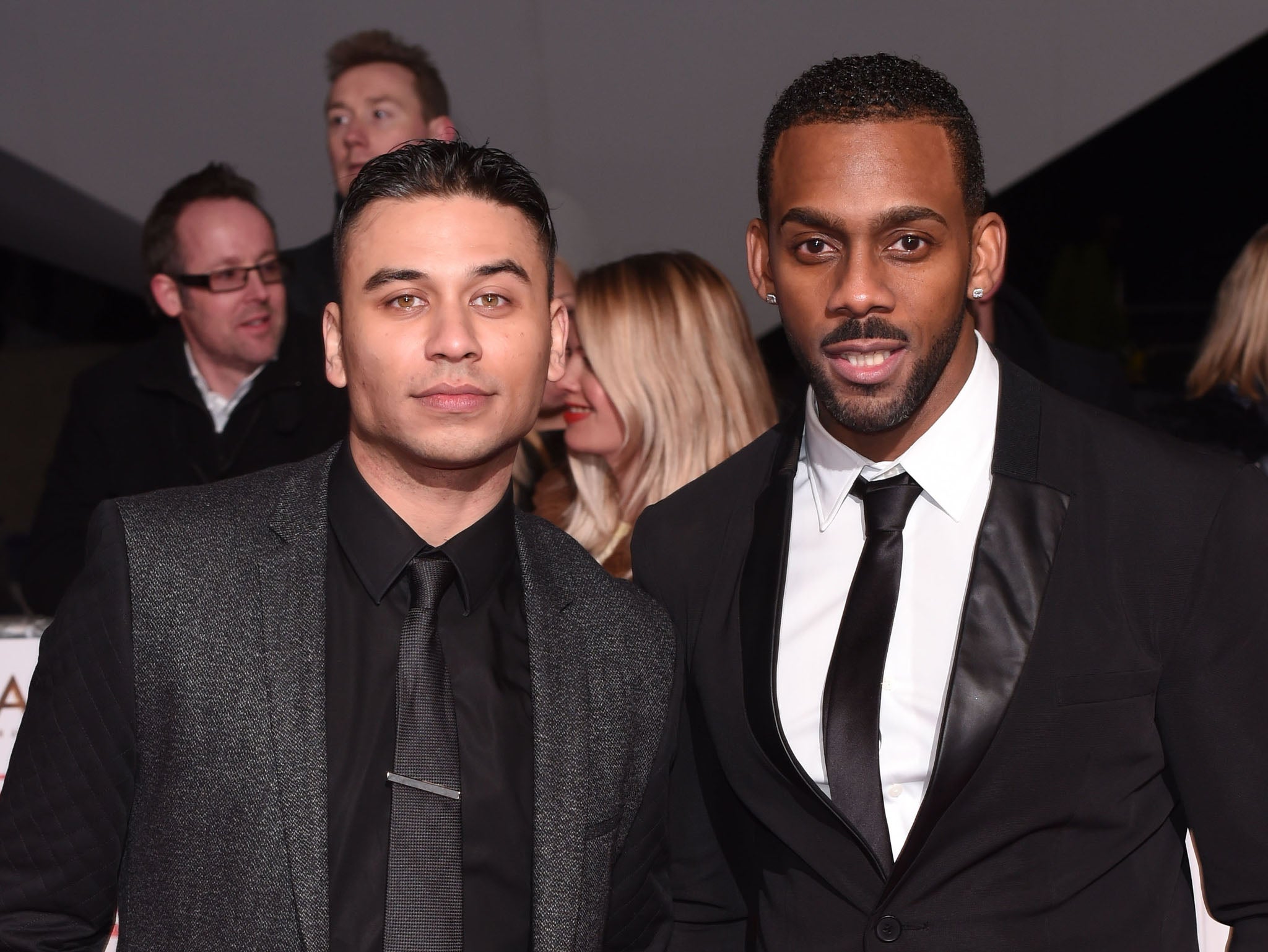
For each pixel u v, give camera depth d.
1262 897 1.24
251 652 1.21
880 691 1.30
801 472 1.47
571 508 2.25
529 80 3.95
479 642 1.31
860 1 3.87
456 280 1.22
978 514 1.34
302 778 1.18
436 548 1.30
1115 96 3.93
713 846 1.49
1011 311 3.06
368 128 3.03
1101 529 1.29
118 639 1.20
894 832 1.30
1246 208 9.52
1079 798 1.25
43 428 7.21
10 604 5.01
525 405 1.26
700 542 1.50
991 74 3.93
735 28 3.92
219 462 2.76
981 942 1.24
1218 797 1.24
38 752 1.19
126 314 7.31
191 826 1.18
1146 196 9.62
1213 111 9.43
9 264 7.03
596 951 1.29
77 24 3.88
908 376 1.26
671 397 2.05
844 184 1.23
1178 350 8.21
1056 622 1.27
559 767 1.29
